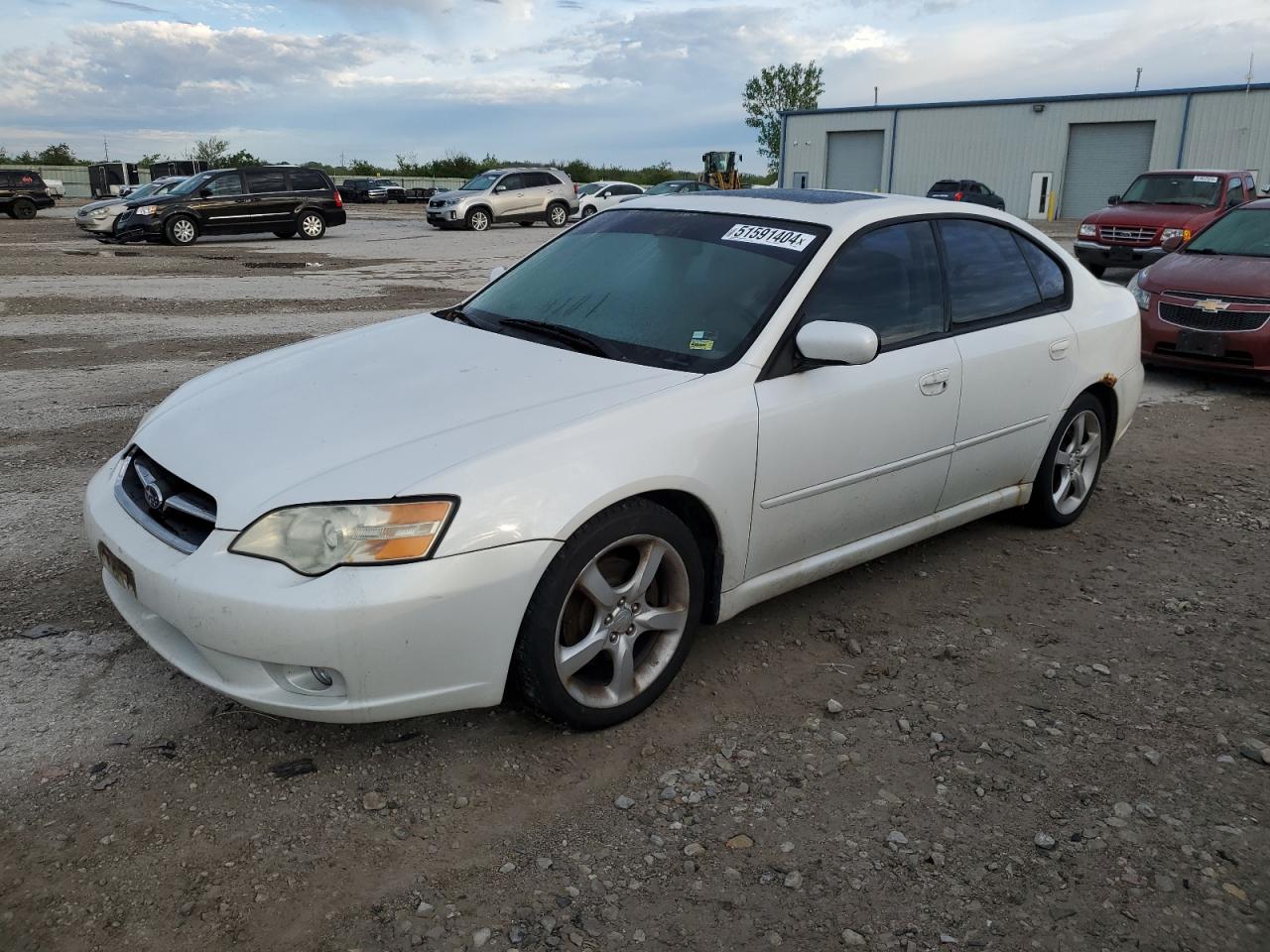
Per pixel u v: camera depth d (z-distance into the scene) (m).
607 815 2.66
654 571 3.01
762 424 3.20
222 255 19.16
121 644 3.42
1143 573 4.36
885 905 2.37
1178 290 8.20
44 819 2.54
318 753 2.86
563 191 29.64
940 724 3.14
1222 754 3.02
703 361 3.27
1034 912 2.36
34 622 3.56
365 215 37.81
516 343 3.49
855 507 3.64
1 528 4.43
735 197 4.11
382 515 2.52
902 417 3.67
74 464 5.39
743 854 2.53
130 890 2.33
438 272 16.09
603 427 2.86
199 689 3.15
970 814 2.71
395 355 3.47
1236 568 4.45
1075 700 3.31
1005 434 4.23
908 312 3.81
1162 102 38.78
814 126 48.75
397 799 2.68
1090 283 4.88
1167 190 16.72
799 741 3.02
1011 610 3.97
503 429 2.79
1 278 14.38
